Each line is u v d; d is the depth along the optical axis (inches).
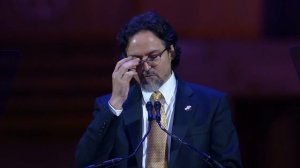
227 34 1255.5
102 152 431.8
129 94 454.3
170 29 439.2
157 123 430.6
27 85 1111.6
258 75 1041.5
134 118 442.3
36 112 1069.8
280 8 1240.2
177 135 432.1
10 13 1254.9
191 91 453.7
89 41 1227.9
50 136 1018.1
